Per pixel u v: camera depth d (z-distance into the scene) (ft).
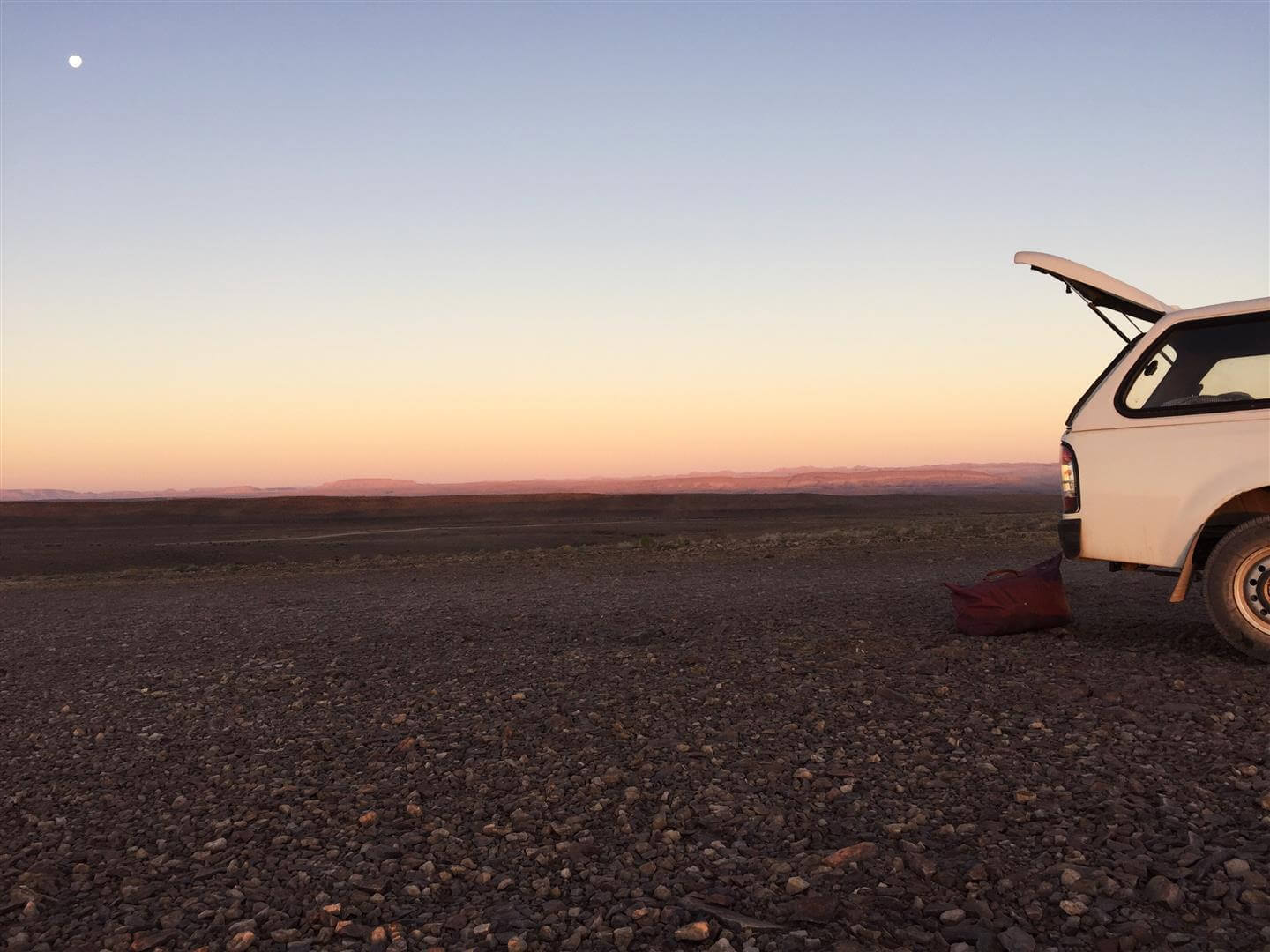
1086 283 23.71
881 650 25.23
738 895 11.65
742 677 23.15
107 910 12.23
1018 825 13.11
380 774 17.49
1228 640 20.97
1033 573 26.50
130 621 45.75
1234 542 20.83
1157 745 15.94
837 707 19.79
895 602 35.09
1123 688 19.27
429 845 13.96
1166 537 21.18
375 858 13.53
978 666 22.38
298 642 34.24
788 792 15.11
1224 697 18.33
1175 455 21.20
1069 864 11.69
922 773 15.53
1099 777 14.58
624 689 22.75
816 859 12.41
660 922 11.09
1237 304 21.08
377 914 11.77
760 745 17.69
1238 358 21.03
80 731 22.17
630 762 17.16
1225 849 11.65
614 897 11.88
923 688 20.70
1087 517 22.12
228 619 43.91
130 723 22.82
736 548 81.15
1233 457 20.63
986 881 11.50
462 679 25.57
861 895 11.35
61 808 16.61
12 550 170.40
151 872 13.43
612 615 36.68
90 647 36.42
